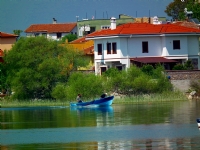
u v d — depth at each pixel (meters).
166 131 147.25
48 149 128.62
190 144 128.88
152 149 124.62
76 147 129.75
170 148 125.19
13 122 176.12
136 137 139.75
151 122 165.50
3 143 136.62
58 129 157.75
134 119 173.75
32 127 163.38
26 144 135.38
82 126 162.38
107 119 176.62
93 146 130.25
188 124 159.12
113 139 138.12
